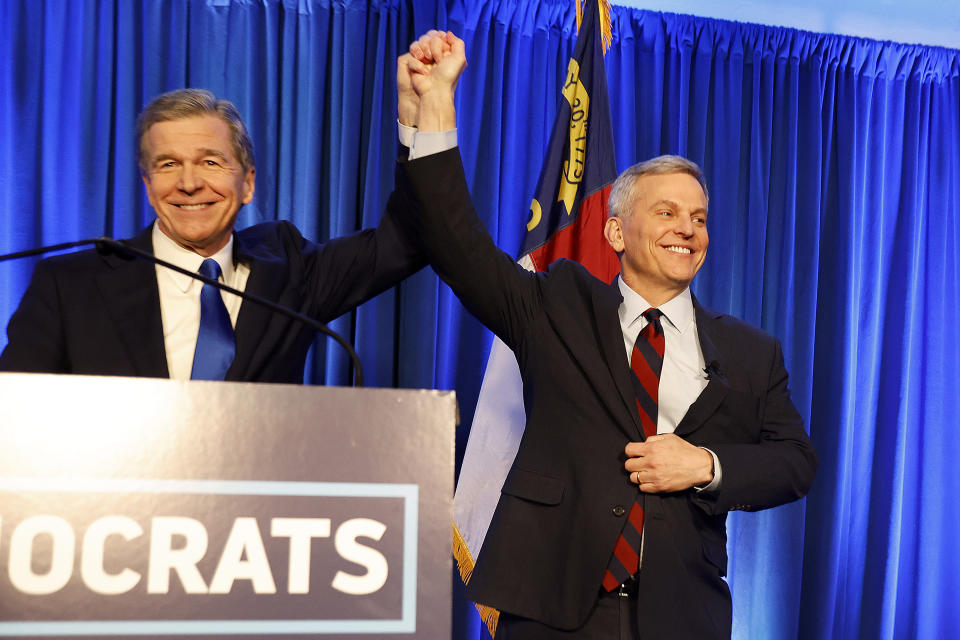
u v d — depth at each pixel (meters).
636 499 1.46
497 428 2.34
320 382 2.84
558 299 1.62
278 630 0.67
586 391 1.54
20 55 2.73
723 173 3.21
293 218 2.87
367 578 0.69
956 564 3.23
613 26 3.20
